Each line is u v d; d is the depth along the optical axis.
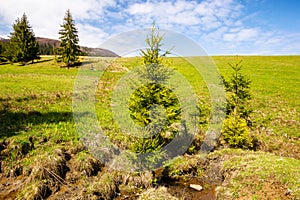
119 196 11.28
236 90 17.03
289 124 20.86
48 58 65.62
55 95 24.44
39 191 10.60
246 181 11.13
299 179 10.41
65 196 10.73
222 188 11.45
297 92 33.81
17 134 14.28
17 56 55.53
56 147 13.42
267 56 74.94
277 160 12.48
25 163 12.23
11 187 11.09
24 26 58.31
